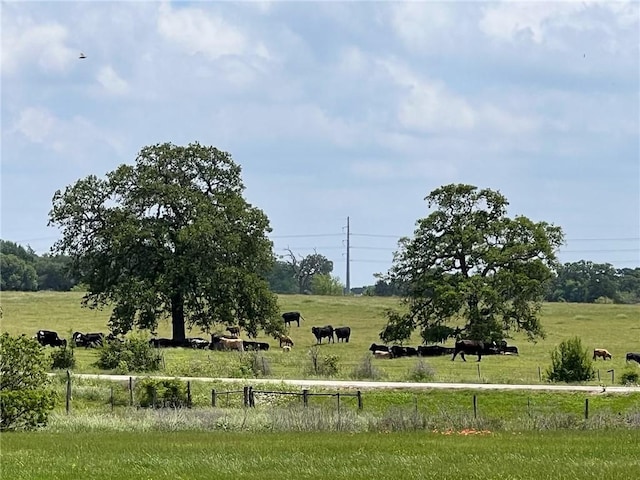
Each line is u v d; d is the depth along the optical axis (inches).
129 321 3095.5
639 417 1481.3
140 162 3380.9
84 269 3312.0
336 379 2202.3
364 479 889.5
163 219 3299.7
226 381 2023.9
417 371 2242.9
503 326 3324.3
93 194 3314.5
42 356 1547.7
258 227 3395.7
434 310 3371.1
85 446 1152.2
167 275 3132.4
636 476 890.7
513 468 945.5
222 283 3191.4
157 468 964.0
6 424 1430.9
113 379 2034.9
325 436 1284.4
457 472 922.7
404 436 1283.2
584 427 1451.8
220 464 984.9
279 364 2513.5
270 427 1423.5
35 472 938.7
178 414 1533.0
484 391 1907.0
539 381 2181.3
